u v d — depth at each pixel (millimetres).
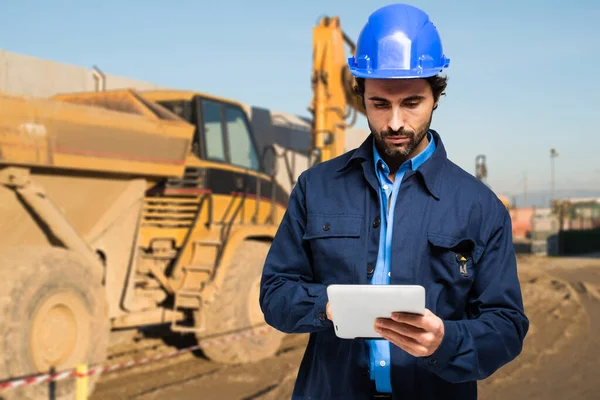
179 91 7223
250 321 7141
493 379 6758
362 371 1656
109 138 5594
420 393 1608
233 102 7645
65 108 5199
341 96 9836
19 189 5086
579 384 6648
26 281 4855
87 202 5805
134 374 6539
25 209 5309
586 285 15555
